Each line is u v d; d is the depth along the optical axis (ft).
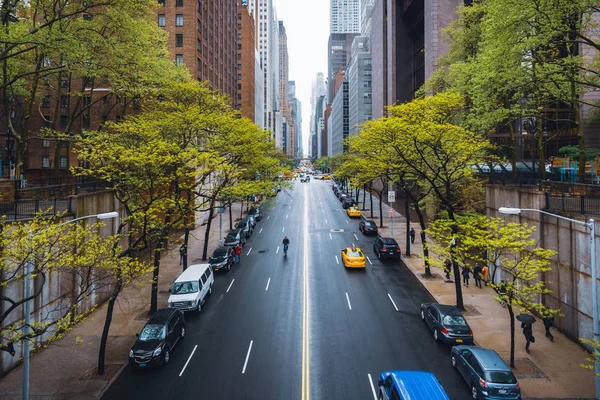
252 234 136.87
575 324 52.95
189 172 66.39
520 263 49.60
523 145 153.28
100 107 144.56
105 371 46.88
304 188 326.03
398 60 226.38
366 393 41.57
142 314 64.39
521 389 41.98
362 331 57.57
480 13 100.63
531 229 49.14
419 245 115.85
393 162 81.56
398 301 70.33
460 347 46.09
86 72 65.00
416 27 211.41
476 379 39.96
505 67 65.46
